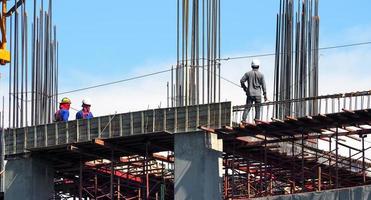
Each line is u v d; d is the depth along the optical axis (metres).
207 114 45.31
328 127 44.81
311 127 44.97
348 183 53.09
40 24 51.69
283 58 48.81
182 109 45.88
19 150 49.59
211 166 45.09
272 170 50.44
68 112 49.31
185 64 46.66
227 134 45.59
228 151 47.50
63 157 50.03
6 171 49.72
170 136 46.41
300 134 46.38
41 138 49.00
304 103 47.97
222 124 44.88
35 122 50.88
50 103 51.09
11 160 49.75
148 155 48.94
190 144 45.47
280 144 48.41
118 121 47.09
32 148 48.78
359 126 45.59
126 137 46.78
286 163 49.44
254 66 46.28
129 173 51.62
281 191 52.38
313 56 48.72
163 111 46.19
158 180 53.28
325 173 51.12
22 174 49.41
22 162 49.50
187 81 46.53
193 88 46.38
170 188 54.69
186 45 46.69
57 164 50.50
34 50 51.59
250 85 46.09
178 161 45.56
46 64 51.41
